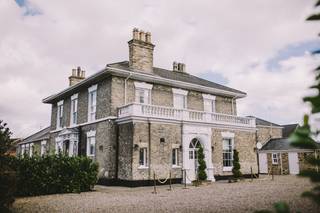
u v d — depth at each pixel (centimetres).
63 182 1488
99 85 2186
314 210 823
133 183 1750
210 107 2580
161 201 1123
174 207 973
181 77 2630
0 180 884
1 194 879
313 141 149
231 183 1919
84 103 2378
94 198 1255
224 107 2673
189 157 2095
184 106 2381
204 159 2116
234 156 2130
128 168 1800
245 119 2481
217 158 2208
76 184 1516
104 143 2006
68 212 931
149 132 1875
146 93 2184
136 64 2192
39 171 1434
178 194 1347
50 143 2888
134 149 1789
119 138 1944
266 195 1211
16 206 1064
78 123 2431
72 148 2325
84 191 1547
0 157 925
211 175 2098
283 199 1073
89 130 2230
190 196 1260
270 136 3512
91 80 2195
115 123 1989
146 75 2111
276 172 3161
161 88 2267
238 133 2402
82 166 1567
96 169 1617
